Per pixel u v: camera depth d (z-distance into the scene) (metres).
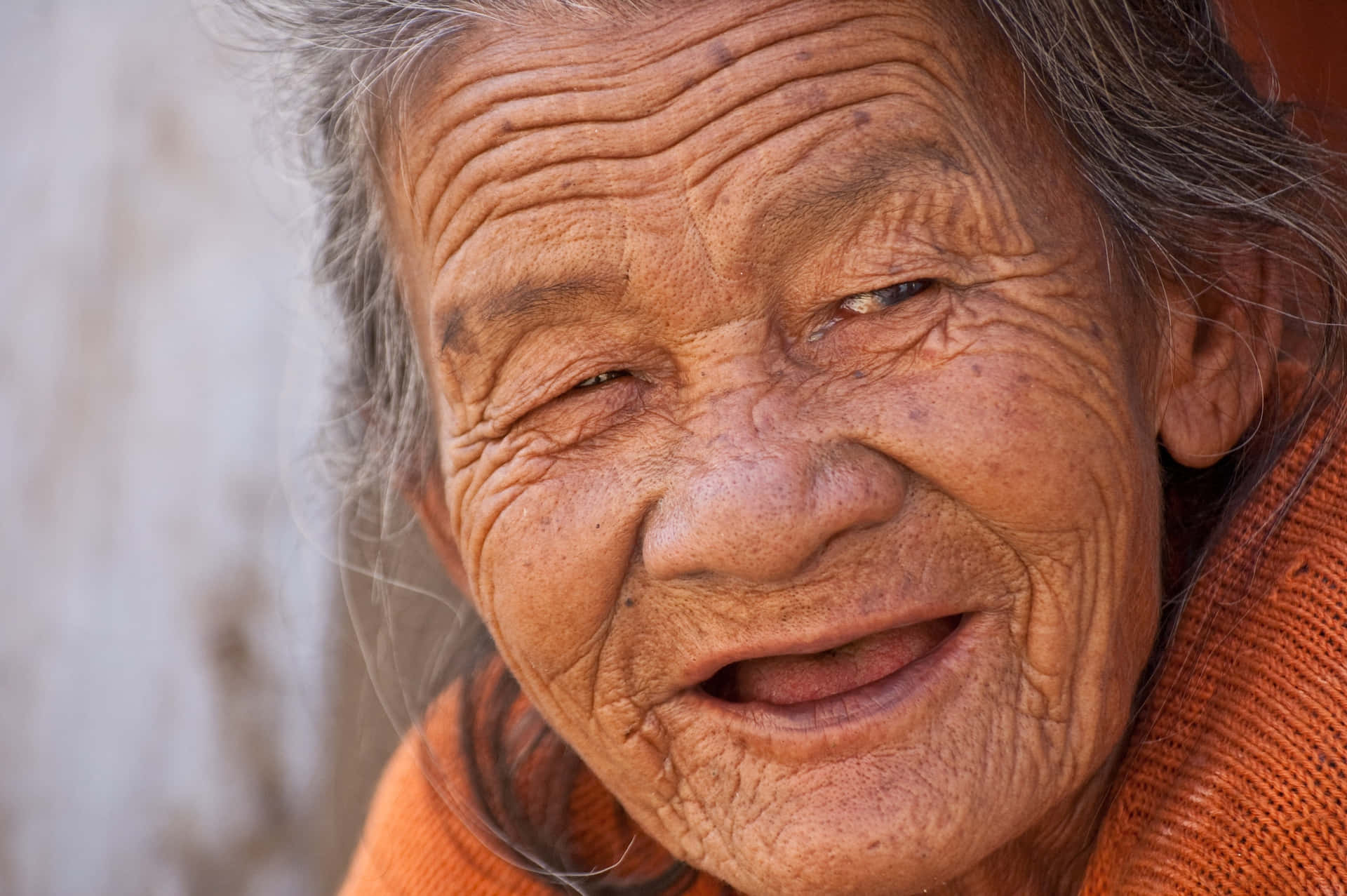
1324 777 1.57
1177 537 1.95
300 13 1.88
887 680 1.69
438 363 1.78
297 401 3.08
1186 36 1.83
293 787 3.40
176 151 3.45
